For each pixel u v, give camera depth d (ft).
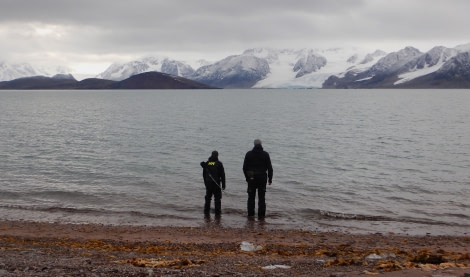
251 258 34.78
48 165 93.35
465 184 77.46
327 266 30.60
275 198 66.90
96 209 60.70
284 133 162.09
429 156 108.88
